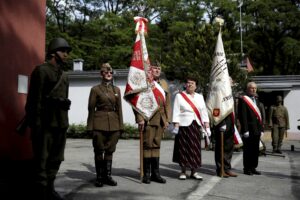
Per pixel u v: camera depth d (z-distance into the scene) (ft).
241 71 64.28
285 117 46.57
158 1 113.50
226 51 66.39
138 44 24.67
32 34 26.18
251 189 22.47
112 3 127.85
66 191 20.59
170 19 113.91
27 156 25.05
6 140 23.17
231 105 26.61
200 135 25.05
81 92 81.05
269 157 40.93
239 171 29.25
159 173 25.57
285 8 118.32
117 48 108.47
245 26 118.73
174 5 111.55
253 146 27.53
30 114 17.19
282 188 22.95
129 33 109.60
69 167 29.76
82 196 19.57
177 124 24.63
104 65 22.50
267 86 81.71
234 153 42.63
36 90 17.20
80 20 126.31
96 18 122.62
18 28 24.63
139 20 25.25
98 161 22.08
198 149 24.76
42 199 17.34
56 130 17.60
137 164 31.81
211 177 26.05
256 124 27.35
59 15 125.80
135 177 25.30
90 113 22.20
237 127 27.89
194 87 25.18
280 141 46.34
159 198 19.56
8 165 22.86
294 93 81.35
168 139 65.46
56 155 17.89
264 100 86.02
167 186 22.59
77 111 81.10
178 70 69.00
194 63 65.51
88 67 113.19
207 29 67.87
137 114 23.52
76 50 110.52
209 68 64.39
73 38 116.26
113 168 29.40
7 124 23.31
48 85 17.49
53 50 17.83
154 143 23.65
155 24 113.19
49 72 17.51
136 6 119.14
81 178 24.68
